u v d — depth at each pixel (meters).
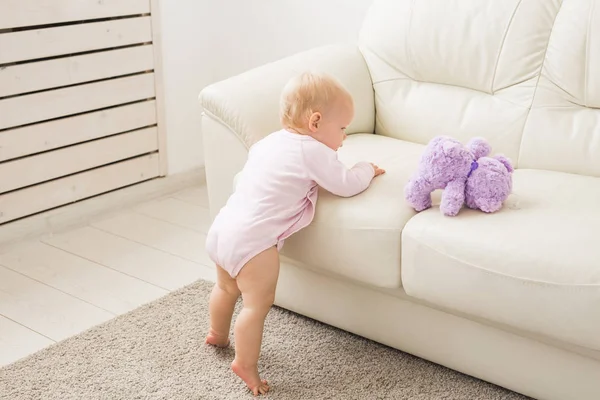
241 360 1.82
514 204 1.77
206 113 2.14
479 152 1.83
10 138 2.62
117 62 2.93
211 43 3.33
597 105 2.06
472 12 2.24
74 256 2.61
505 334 1.72
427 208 1.80
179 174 3.28
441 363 1.88
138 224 2.89
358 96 2.37
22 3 2.57
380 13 2.45
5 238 2.66
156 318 2.17
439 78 2.33
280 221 1.81
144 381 1.88
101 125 2.92
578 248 1.56
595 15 2.05
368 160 2.06
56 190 2.81
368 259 1.80
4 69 2.56
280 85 2.18
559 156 2.08
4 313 2.24
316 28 3.01
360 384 1.87
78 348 2.03
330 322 2.07
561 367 1.67
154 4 3.00
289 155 1.81
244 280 1.81
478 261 1.62
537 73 2.15
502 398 1.80
